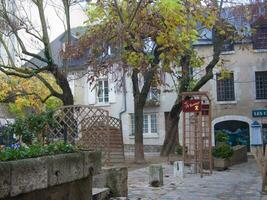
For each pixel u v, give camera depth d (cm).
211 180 1523
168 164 2058
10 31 2247
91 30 1919
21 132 1206
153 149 3728
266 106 3488
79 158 758
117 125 1692
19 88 2891
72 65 3141
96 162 828
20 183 585
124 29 1548
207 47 3475
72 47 2038
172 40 1447
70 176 723
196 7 1441
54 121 1381
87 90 3972
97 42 1716
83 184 789
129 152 3631
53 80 3028
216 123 3566
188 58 2138
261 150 1288
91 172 808
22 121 1254
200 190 1260
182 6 1427
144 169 1834
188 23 1443
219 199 1108
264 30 3428
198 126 1780
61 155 700
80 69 3119
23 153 632
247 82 3528
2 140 1139
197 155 1848
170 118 2636
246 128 3531
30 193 621
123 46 1591
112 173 1063
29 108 3120
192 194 1181
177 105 2559
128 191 1215
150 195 1148
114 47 1648
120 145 1691
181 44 1477
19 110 2858
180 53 1565
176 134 2655
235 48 3541
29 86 2919
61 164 695
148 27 1509
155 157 2572
